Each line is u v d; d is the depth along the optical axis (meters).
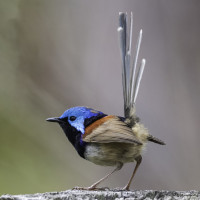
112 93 14.71
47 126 15.75
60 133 15.84
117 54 14.80
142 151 8.88
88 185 15.35
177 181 13.94
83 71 15.23
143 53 14.09
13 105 15.66
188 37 14.03
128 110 9.09
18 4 15.77
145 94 13.99
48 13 15.75
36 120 15.73
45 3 15.77
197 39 13.99
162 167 14.04
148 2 14.15
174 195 7.29
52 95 15.74
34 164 15.32
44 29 15.77
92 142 8.73
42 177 15.20
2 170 14.99
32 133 15.62
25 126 15.63
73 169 15.55
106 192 7.54
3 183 14.79
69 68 15.52
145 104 13.97
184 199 7.19
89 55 15.15
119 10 14.58
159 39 14.09
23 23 15.84
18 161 15.27
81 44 15.30
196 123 13.88
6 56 15.72
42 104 15.77
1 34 15.72
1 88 15.64
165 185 13.99
